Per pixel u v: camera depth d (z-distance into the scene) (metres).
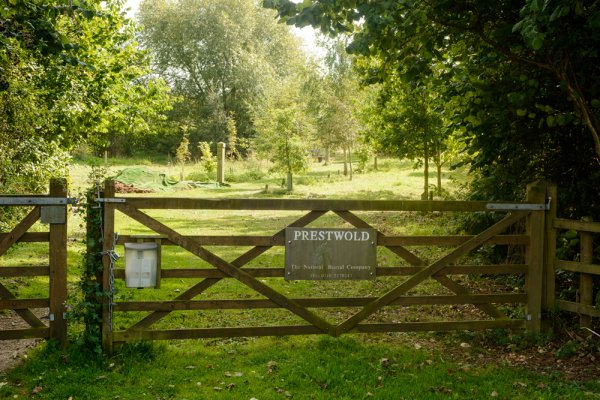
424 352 5.67
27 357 5.29
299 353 5.52
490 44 6.63
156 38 50.16
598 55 6.41
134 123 15.41
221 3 49.75
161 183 26.62
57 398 4.45
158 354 5.42
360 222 5.76
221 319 6.86
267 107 39.56
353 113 26.50
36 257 10.26
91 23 12.23
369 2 5.77
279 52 53.38
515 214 6.07
